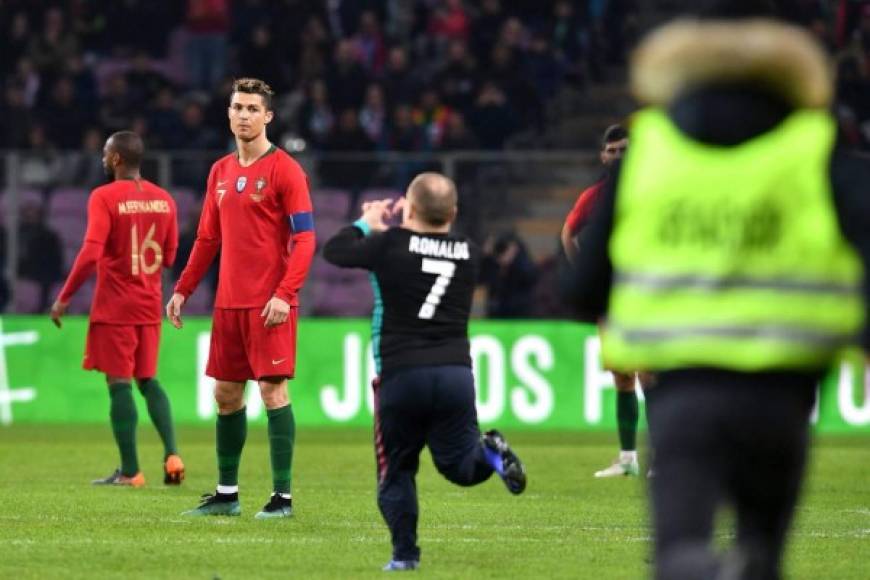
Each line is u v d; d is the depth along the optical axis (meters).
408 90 85.50
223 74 91.50
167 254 43.34
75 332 68.12
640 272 15.05
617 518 35.00
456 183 68.88
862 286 14.20
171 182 69.00
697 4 16.97
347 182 68.62
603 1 91.81
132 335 42.22
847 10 82.88
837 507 37.81
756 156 14.79
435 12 91.19
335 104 84.88
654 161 15.14
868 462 51.03
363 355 66.88
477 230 68.94
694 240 14.88
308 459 51.47
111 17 94.94
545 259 69.00
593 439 60.91
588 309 15.95
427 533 32.09
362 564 27.08
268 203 33.72
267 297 33.72
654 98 15.24
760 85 14.84
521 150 84.38
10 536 30.88
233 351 34.03
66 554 28.25
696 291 14.79
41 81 87.50
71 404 68.00
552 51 88.94
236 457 34.66
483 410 65.81
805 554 29.25
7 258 69.75
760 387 14.74
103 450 54.41
